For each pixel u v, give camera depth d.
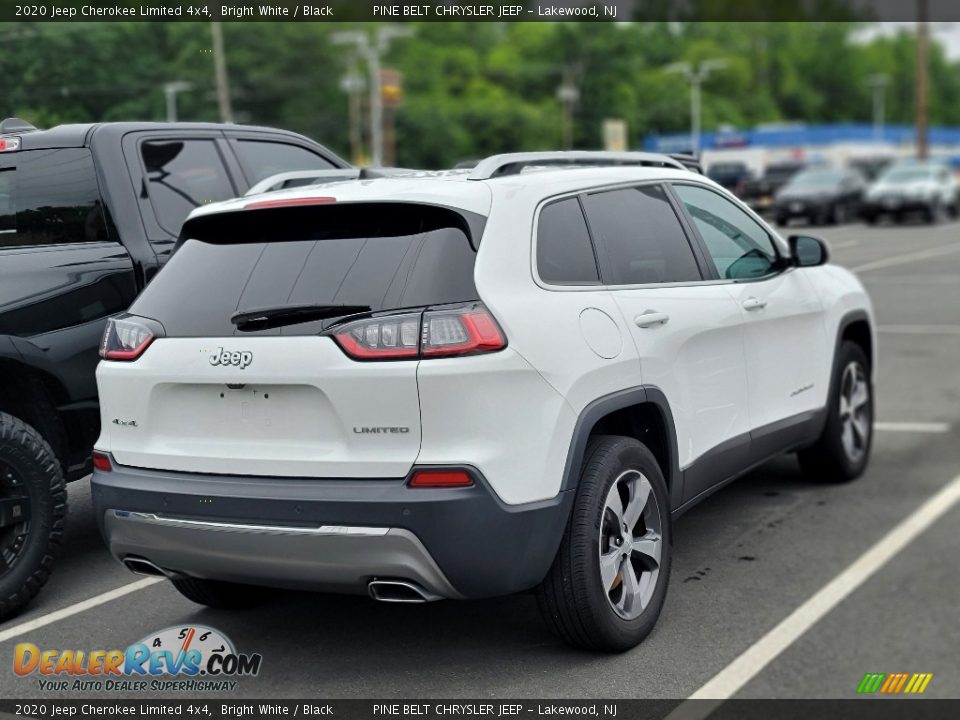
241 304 4.07
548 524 3.97
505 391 3.86
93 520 6.62
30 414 5.30
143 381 4.19
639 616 4.41
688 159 6.14
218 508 3.97
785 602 4.88
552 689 4.11
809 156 58.16
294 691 4.18
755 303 5.46
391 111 97.50
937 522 5.97
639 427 4.70
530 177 4.44
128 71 15.01
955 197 33.66
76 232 5.83
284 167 6.88
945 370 10.79
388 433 3.82
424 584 3.83
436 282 3.89
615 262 4.63
